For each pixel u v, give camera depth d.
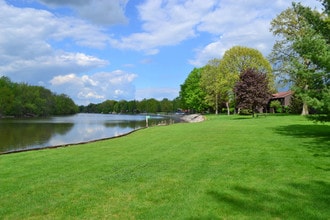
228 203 6.59
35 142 25.95
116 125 51.56
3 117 98.50
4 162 12.13
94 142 19.33
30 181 8.86
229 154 12.43
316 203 6.49
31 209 6.54
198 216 5.91
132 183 8.35
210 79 71.19
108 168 10.41
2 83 98.00
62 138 29.45
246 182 8.18
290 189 7.48
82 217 6.05
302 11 18.02
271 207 6.31
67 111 150.38
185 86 94.38
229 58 59.06
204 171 9.54
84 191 7.72
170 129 27.23
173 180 8.54
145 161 11.52
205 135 20.14
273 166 9.98
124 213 6.19
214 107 81.38
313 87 16.55
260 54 57.75
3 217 6.14
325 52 15.27
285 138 16.91
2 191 7.87
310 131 20.17
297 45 16.78
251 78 43.00
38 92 116.56
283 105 72.38
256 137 17.83
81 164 11.31
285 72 43.19
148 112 177.38
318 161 10.55
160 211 6.22
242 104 43.19
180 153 13.15
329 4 16.89
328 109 15.04
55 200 7.09
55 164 11.45
